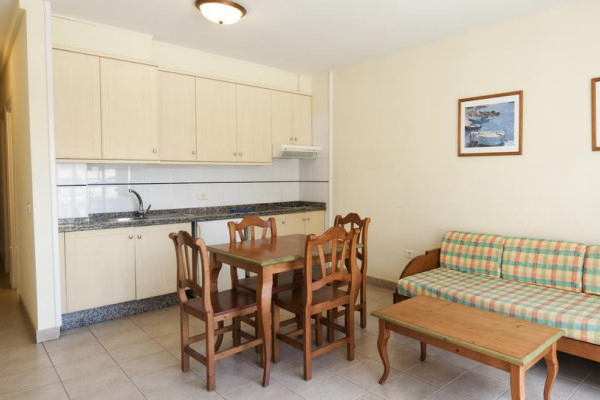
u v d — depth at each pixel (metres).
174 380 2.44
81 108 3.30
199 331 3.20
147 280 3.61
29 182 3.01
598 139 2.90
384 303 3.87
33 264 3.02
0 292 4.32
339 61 4.50
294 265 2.51
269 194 5.17
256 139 4.61
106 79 3.42
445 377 2.47
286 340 2.58
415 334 2.19
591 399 2.20
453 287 2.96
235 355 2.79
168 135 3.91
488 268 3.26
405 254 4.20
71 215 3.47
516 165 3.34
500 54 3.40
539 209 3.22
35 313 3.03
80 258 3.25
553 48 3.10
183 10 3.11
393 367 2.61
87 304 3.29
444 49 3.78
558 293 2.79
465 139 3.65
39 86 2.91
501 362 1.83
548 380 2.06
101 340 3.02
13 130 3.85
